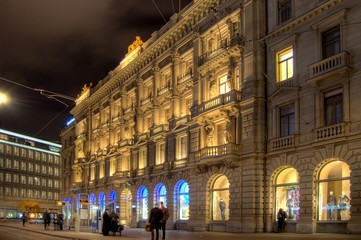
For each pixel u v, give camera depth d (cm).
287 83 3127
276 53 3269
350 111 2647
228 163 3381
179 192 4384
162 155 4766
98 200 6412
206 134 3825
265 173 3247
